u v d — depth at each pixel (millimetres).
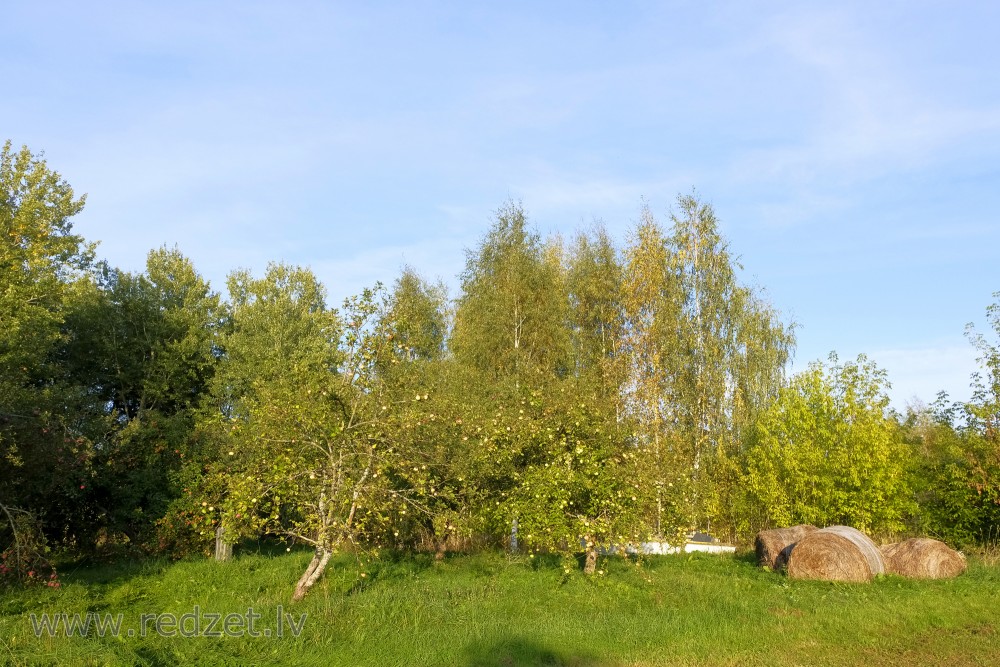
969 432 22031
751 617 11281
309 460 12305
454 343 28125
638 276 28562
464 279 28188
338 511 12406
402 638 9406
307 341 27047
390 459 12086
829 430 22688
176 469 20547
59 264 25672
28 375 18609
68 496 18453
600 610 11820
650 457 15938
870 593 13805
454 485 15070
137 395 28438
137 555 19688
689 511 16438
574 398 16172
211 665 8102
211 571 15320
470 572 15883
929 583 15461
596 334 29656
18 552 13734
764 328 36062
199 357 27953
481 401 18688
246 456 13984
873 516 21562
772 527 24484
